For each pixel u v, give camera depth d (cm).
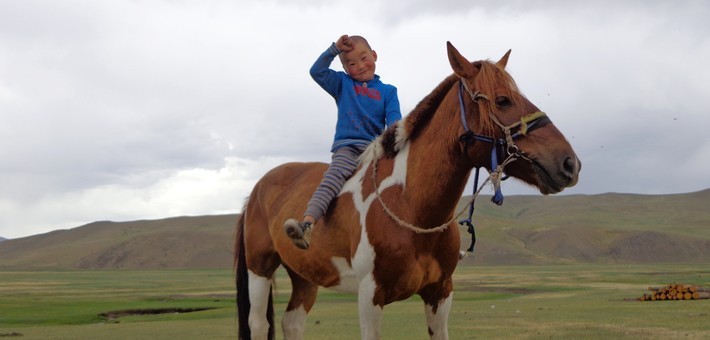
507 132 447
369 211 503
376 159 523
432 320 524
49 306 2877
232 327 1598
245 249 694
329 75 584
